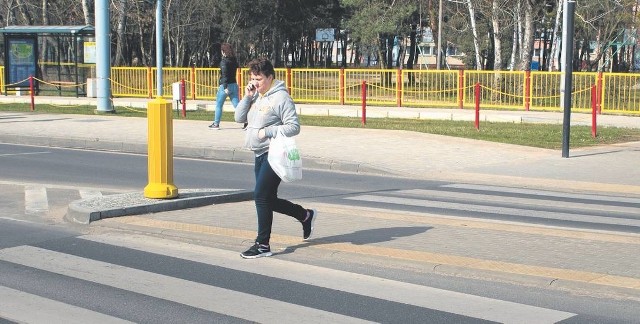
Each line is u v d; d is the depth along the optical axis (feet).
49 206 38.45
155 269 26.68
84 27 119.24
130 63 231.91
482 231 31.86
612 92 97.50
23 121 81.20
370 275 25.96
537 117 89.92
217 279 25.46
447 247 28.84
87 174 49.78
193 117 89.86
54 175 49.19
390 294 23.82
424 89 110.01
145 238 31.27
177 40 212.43
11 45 121.70
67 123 79.15
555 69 195.72
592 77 99.45
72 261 27.73
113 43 206.90
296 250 28.58
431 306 22.66
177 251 29.19
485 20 191.52
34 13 198.08
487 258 27.20
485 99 106.52
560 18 158.61
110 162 55.93
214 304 22.84
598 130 77.20
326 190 44.80
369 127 78.28
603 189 46.29
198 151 60.54
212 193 38.68
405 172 51.93
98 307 22.53
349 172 53.21
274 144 27.02
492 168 53.26
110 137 66.80
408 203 40.47
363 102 80.84
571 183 47.80
